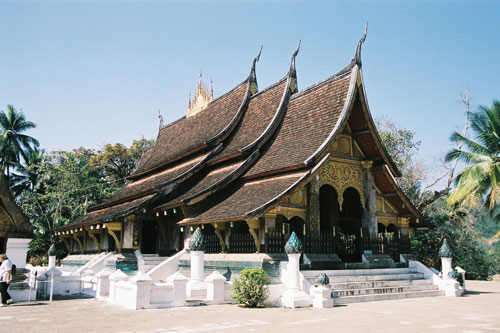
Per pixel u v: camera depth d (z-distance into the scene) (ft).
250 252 49.14
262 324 29.71
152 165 87.25
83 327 28.73
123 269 60.90
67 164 129.90
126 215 60.64
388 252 59.31
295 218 62.75
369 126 55.77
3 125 146.92
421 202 108.68
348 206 68.54
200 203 58.95
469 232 126.31
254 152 60.54
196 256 45.65
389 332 26.63
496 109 83.61
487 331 27.07
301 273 43.73
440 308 39.40
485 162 79.87
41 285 52.11
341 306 40.88
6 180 46.78
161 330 27.35
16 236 46.24
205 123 83.51
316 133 54.80
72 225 78.43
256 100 73.15
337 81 57.77
